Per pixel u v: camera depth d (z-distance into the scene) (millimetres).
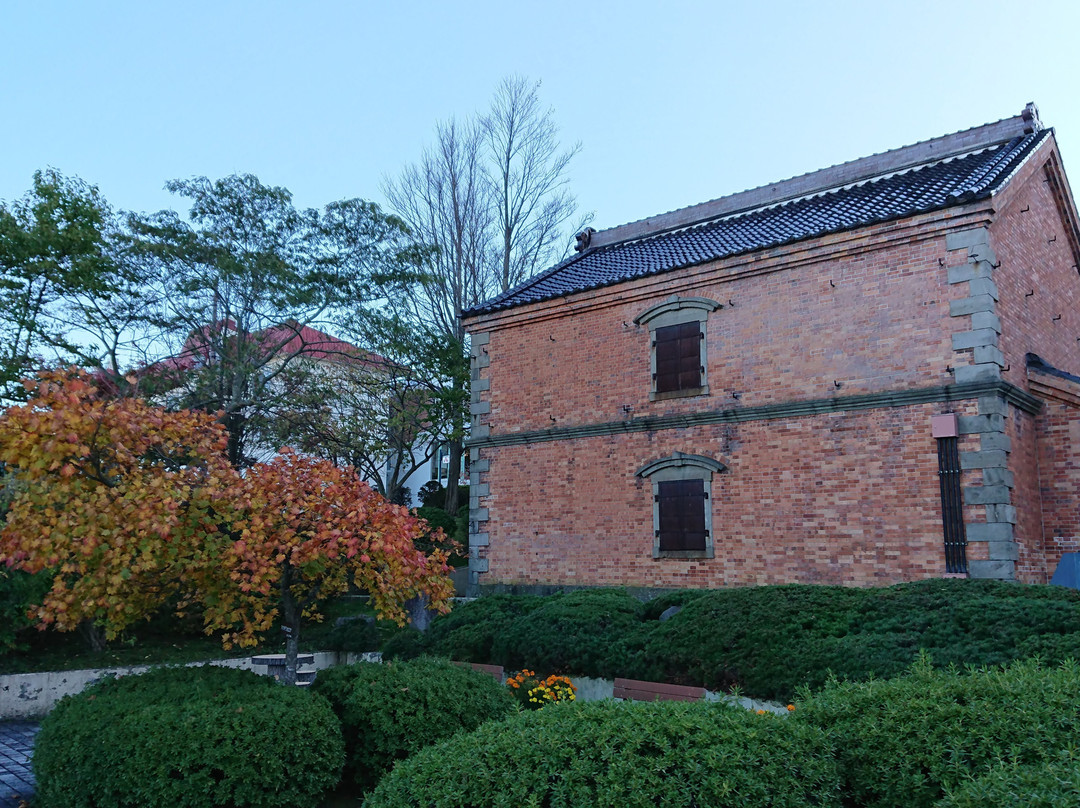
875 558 12320
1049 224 15180
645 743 4258
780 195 19109
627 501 15094
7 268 15297
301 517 7059
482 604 13125
